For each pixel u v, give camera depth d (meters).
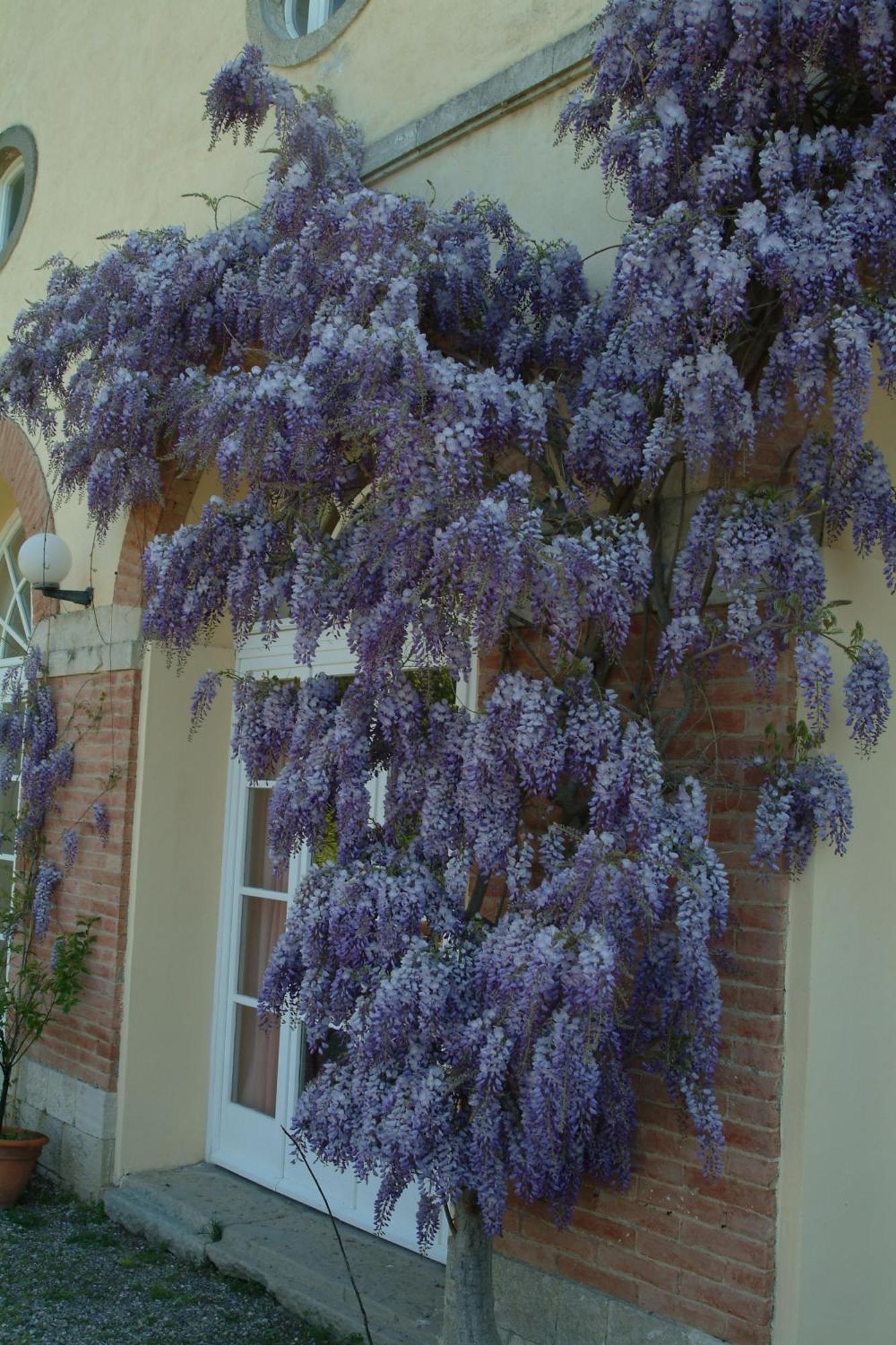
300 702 3.52
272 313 4.15
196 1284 4.89
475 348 3.99
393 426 2.96
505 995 2.79
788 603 2.98
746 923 3.31
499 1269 3.80
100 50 7.27
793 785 3.11
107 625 6.28
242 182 5.87
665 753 3.53
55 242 7.41
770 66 3.14
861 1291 3.39
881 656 3.01
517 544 2.74
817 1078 3.27
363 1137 3.14
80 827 6.35
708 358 2.87
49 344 5.43
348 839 3.28
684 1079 3.03
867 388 2.80
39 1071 6.46
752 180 3.20
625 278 3.01
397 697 3.21
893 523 3.09
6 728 6.74
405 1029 3.04
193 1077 6.10
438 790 3.16
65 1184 6.10
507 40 4.52
